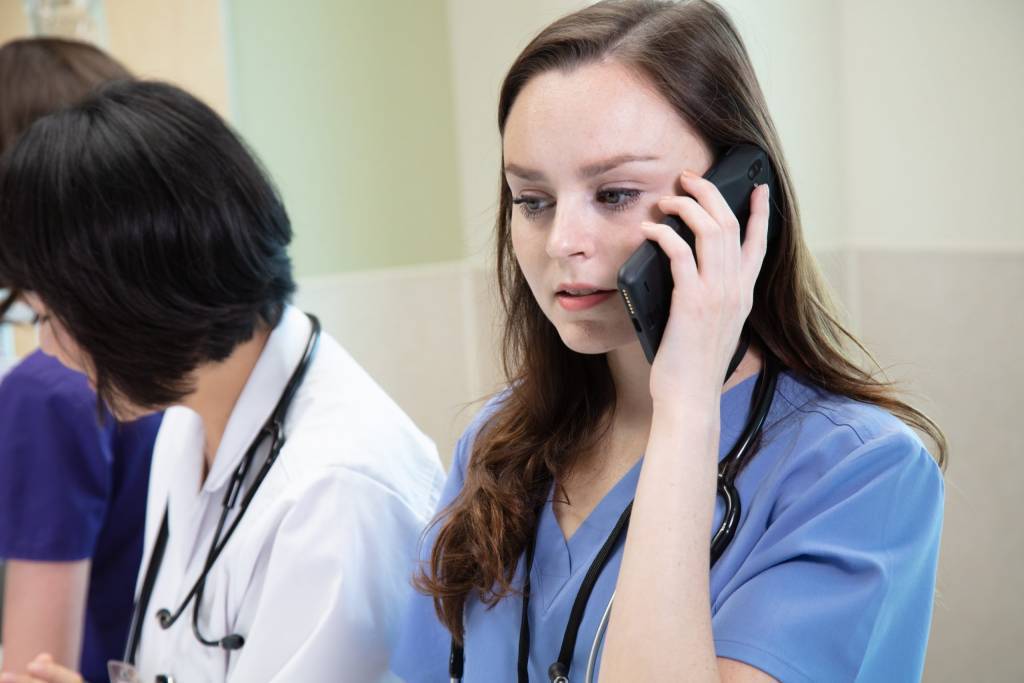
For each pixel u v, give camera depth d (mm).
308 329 1166
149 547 1230
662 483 732
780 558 751
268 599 1012
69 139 984
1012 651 1744
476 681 896
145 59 2256
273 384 1117
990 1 1651
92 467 1321
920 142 1814
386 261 2469
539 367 942
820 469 781
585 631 822
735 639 730
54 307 1006
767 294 852
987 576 1782
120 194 975
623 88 760
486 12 2350
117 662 1139
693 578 715
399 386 2514
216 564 1092
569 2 2123
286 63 2305
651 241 754
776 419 836
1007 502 1726
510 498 910
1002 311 1694
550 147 765
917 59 1799
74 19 2250
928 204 1816
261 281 1061
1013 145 1640
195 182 1004
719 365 756
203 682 1102
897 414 847
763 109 829
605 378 938
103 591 1395
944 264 1796
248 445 1107
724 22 824
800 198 1927
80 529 1312
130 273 983
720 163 790
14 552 1289
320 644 983
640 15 797
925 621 795
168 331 1004
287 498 1032
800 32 1904
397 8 2414
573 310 790
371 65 2402
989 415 1743
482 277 2508
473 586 913
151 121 1002
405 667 994
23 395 1310
